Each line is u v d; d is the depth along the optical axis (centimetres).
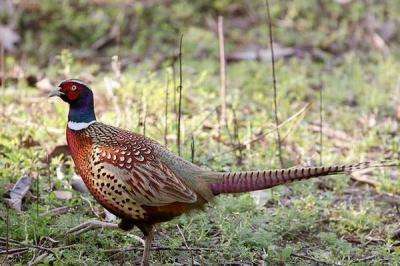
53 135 1105
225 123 1171
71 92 812
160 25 1595
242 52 1541
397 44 1648
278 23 1667
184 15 1633
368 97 1356
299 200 997
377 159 1144
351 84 1423
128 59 1495
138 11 1602
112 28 1577
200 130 1166
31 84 1343
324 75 1472
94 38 1548
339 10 1702
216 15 1669
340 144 1205
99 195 802
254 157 1094
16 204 916
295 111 1284
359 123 1289
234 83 1388
